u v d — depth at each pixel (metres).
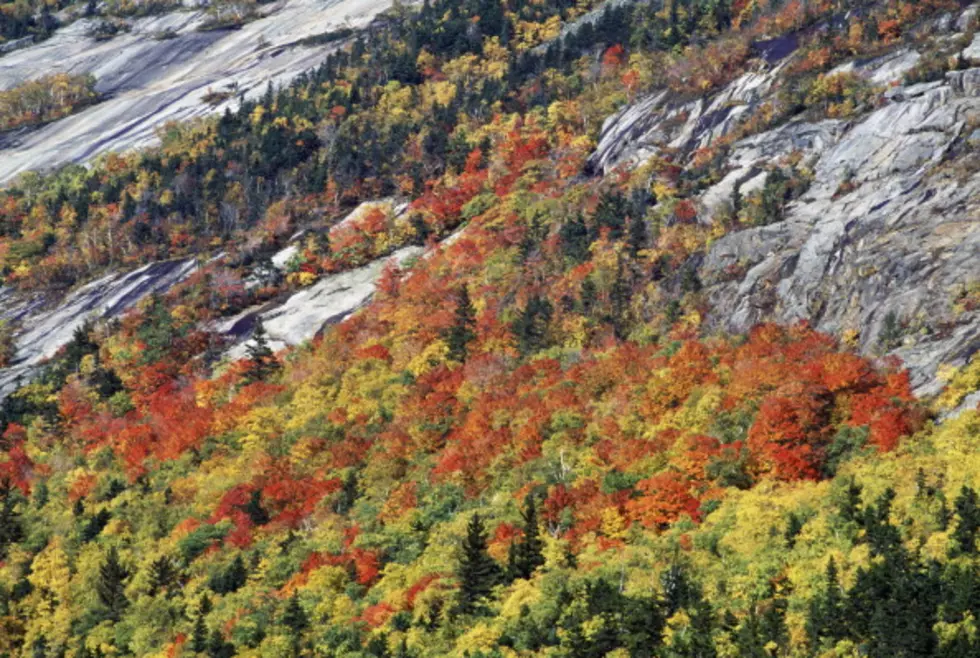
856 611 190.88
